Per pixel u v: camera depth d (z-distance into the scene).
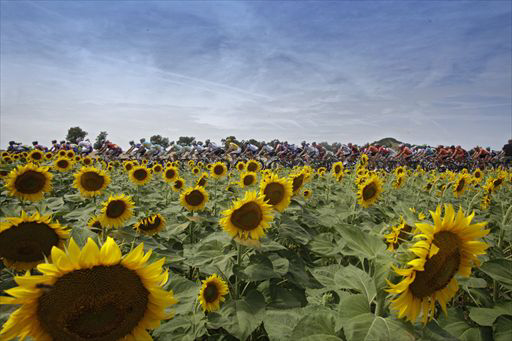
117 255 2.26
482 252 2.58
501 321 3.73
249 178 10.55
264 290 5.07
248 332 3.86
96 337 2.18
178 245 7.68
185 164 31.08
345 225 3.09
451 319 4.16
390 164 26.75
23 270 3.75
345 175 15.55
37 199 7.34
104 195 10.17
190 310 3.96
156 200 11.50
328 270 4.51
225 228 5.07
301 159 27.30
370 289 3.10
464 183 9.72
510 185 13.34
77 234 3.85
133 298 2.29
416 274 2.50
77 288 2.14
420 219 3.79
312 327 3.02
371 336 2.41
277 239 7.04
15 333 2.07
